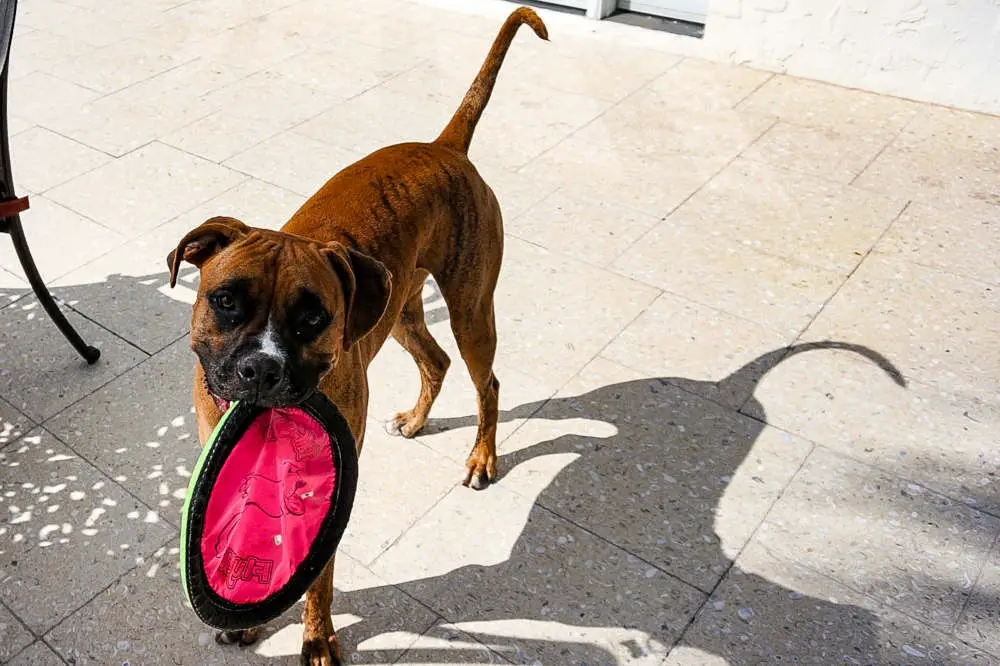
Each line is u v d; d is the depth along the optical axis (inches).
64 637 115.0
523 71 265.4
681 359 164.7
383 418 151.8
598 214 204.2
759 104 249.0
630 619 119.9
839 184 214.5
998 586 124.4
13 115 241.3
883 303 178.2
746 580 125.2
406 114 241.9
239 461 88.7
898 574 126.1
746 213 204.8
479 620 119.0
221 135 232.4
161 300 175.3
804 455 145.1
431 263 123.1
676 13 290.7
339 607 120.0
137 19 301.1
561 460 143.9
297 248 89.0
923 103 249.4
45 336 165.0
